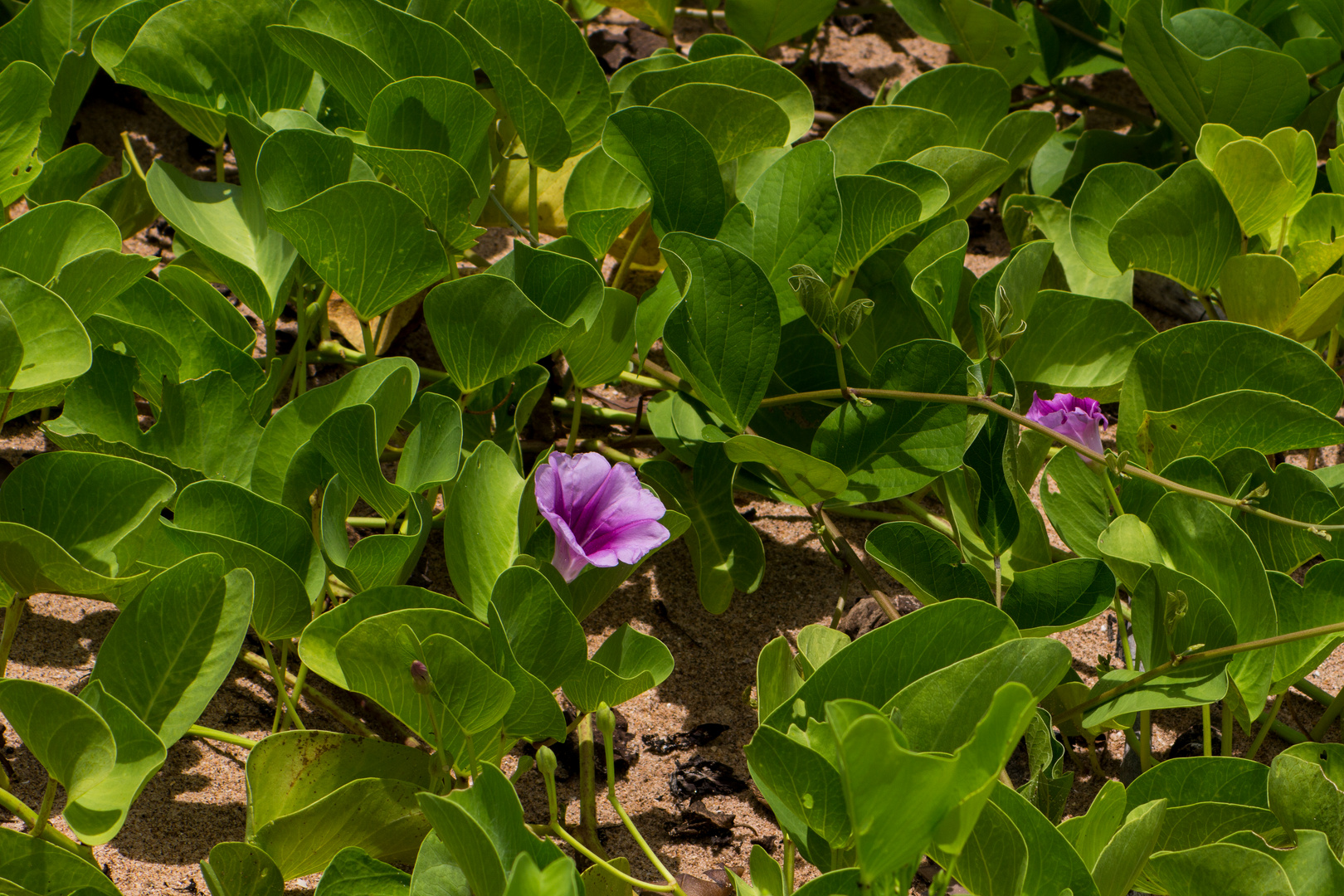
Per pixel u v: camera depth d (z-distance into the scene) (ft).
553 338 4.97
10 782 4.82
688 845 4.89
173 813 4.82
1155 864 4.67
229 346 5.06
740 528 5.11
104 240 5.03
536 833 4.79
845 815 4.58
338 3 5.17
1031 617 4.91
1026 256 5.13
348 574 4.82
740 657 5.12
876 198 5.17
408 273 5.06
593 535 4.88
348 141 5.08
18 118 5.16
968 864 4.58
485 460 4.90
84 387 4.94
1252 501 5.00
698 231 5.20
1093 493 5.07
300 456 4.87
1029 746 4.78
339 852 4.63
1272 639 4.78
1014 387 5.00
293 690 4.91
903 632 4.64
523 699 4.70
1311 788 4.70
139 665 4.69
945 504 5.14
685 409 5.17
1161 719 5.12
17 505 4.75
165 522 4.76
